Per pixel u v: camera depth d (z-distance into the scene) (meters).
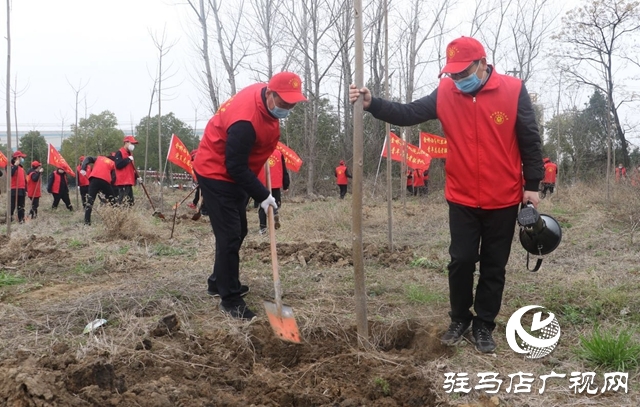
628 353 3.56
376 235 9.47
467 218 3.81
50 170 32.72
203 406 2.88
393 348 4.06
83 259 6.95
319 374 3.40
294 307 4.77
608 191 14.29
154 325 4.13
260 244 7.59
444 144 13.26
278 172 10.03
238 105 4.27
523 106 3.69
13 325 4.30
